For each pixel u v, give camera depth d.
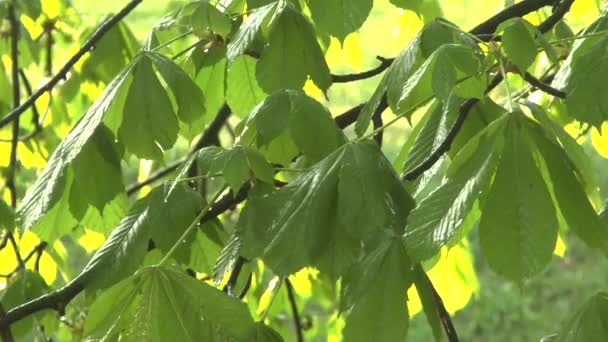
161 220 2.25
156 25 2.33
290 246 2.09
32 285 2.70
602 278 6.73
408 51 2.19
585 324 2.13
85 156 2.29
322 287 3.10
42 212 2.26
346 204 2.09
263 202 2.12
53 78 2.54
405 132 8.58
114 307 2.11
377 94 2.22
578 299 6.58
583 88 2.08
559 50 2.27
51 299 2.24
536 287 6.73
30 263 2.92
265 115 2.18
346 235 2.09
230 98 2.45
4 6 2.86
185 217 2.26
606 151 2.66
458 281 2.92
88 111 2.29
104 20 3.07
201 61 2.44
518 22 2.10
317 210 2.09
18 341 2.67
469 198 2.01
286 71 2.30
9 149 3.21
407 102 2.23
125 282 2.11
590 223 2.05
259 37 2.41
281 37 2.30
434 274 2.92
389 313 2.09
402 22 3.13
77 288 2.24
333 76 2.41
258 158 2.18
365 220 2.08
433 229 2.02
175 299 2.11
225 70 2.44
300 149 2.18
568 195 2.05
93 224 2.44
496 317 6.46
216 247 2.35
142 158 2.28
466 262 2.90
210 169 2.21
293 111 2.19
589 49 2.09
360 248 2.09
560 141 2.09
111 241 2.25
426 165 2.22
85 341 2.11
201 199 2.27
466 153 2.04
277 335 2.15
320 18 2.28
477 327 6.45
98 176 2.30
